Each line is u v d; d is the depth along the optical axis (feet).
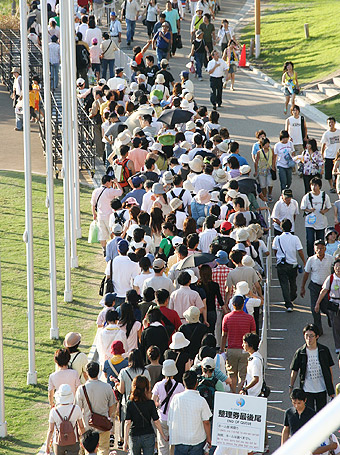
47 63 145.79
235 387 111.24
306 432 24.49
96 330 153.89
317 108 283.18
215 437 77.30
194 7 401.70
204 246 134.00
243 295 114.42
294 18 398.01
